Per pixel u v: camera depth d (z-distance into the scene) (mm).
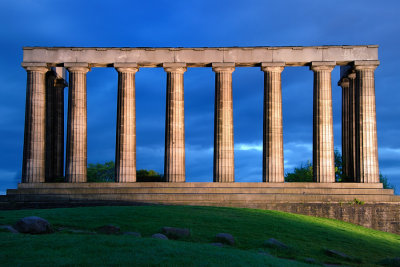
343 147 55594
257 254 21891
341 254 25844
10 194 45438
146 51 49938
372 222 44250
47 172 54531
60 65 50562
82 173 48938
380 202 44906
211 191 46438
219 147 48375
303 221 35625
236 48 49719
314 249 26750
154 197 44688
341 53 49531
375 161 48594
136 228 26672
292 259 23859
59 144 56625
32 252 18219
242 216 33875
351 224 41281
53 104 56188
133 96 49906
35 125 49594
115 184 47656
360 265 24719
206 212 34562
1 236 21125
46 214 30859
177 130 48969
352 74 53531
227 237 25594
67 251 18578
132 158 48969
